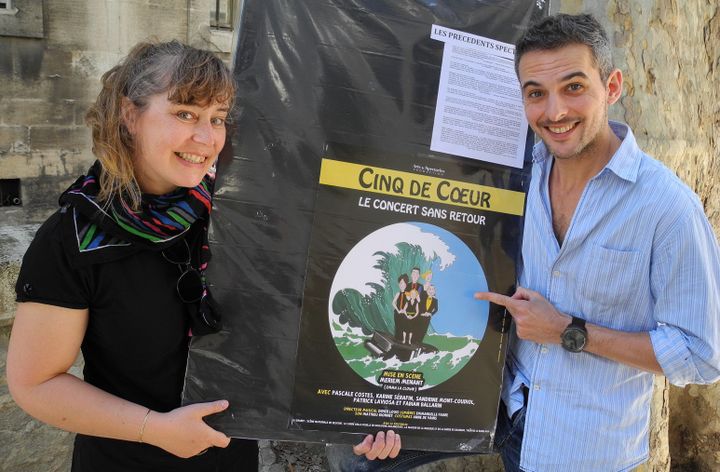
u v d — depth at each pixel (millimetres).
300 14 1748
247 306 1762
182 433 1656
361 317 1842
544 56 1725
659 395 2768
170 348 1717
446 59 1849
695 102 2965
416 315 1885
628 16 2723
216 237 1734
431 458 2158
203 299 1696
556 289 1910
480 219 1920
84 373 1776
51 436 3314
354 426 1866
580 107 1731
